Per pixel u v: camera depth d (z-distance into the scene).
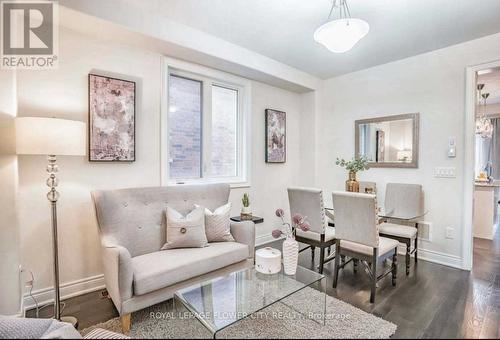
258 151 4.00
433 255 3.34
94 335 1.41
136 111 2.78
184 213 2.76
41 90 2.26
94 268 2.54
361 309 2.20
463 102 3.11
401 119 3.59
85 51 2.46
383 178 3.78
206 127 3.44
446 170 3.24
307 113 4.51
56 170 2.03
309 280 2.14
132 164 2.77
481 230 4.40
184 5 2.39
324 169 4.45
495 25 2.71
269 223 4.18
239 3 2.35
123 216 2.37
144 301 1.95
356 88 4.06
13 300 1.96
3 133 1.93
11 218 1.96
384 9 2.42
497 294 2.45
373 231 2.35
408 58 3.53
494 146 6.64
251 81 3.86
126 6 2.37
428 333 1.88
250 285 2.12
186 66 3.14
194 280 2.23
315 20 2.63
